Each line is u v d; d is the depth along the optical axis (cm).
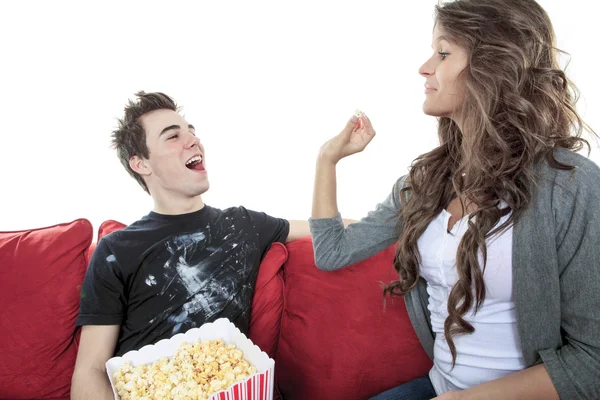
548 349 93
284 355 140
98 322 125
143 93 139
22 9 174
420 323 119
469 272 95
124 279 128
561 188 88
